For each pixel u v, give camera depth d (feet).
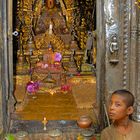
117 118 8.58
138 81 16.75
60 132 16.74
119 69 17.12
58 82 27.84
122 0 16.63
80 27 32.65
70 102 22.44
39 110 20.48
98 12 17.70
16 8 31.32
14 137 16.33
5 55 17.28
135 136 8.48
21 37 31.27
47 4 33.22
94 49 28.50
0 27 16.20
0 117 16.30
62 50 31.94
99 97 18.04
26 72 28.81
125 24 16.78
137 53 16.66
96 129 17.29
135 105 16.72
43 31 33.04
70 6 33.01
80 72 29.68
